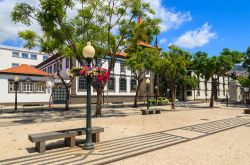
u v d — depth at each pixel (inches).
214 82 1102.4
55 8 514.0
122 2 626.8
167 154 257.3
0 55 2155.5
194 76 1753.2
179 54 917.2
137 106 1076.5
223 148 284.5
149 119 582.2
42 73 1169.4
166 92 1790.1
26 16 546.6
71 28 581.6
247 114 739.4
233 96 1657.2
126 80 1438.2
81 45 569.6
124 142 312.3
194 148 284.8
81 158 237.6
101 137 346.9
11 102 1067.9
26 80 1106.1
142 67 948.0
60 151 264.4
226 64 991.0
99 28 613.9
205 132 395.2
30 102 1115.9
